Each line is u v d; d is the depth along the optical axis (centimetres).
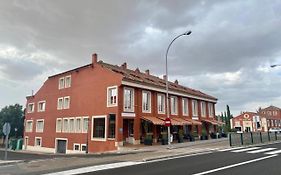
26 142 4628
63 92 3891
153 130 3247
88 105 3347
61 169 1274
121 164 1384
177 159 1565
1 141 6538
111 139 2892
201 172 1084
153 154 1841
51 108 4103
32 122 4556
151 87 3300
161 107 3494
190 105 4050
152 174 1066
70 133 3588
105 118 3031
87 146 3194
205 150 2064
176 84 4578
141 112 3144
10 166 1445
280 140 3238
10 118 7250
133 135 3011
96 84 3281
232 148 2227
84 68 3544
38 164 1484
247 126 7869
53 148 3875
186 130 3891
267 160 1406
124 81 2969
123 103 2967
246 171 1086
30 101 4731
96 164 1409
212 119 4594
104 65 3416
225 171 1095
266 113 9444
